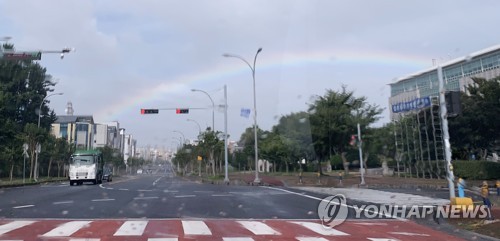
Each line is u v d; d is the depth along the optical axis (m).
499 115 34.84
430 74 52.47
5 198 20.31
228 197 20.88
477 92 37.09
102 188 29.92
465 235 10.55
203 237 9.82
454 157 39.75
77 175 39.44
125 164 118.38
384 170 55.75
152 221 12.38
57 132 98.56
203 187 31.06
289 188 29.12
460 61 59.22
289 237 9.94
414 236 10.30
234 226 11.56
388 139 48.91
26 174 57.06
